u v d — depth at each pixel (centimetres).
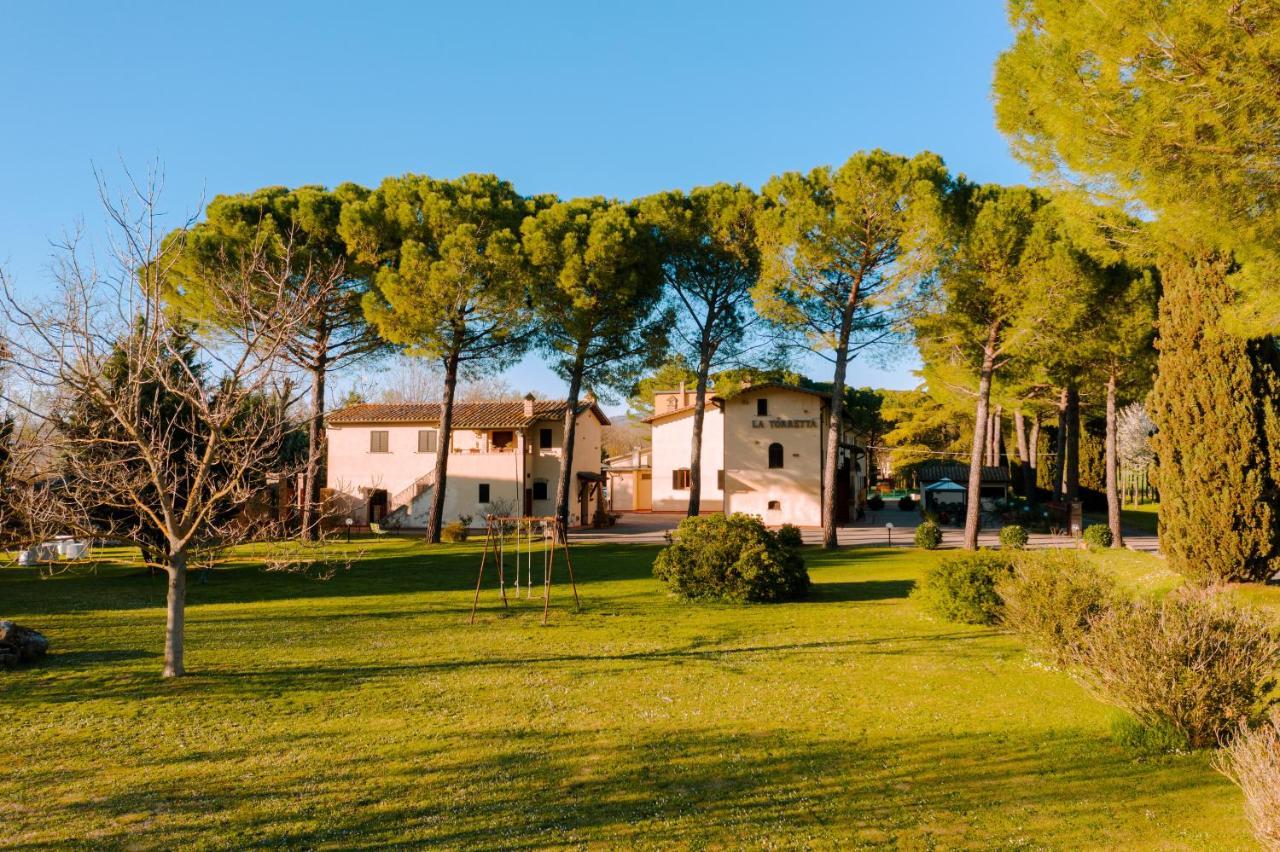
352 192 2695
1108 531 2447
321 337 2500
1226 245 832
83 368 833
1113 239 1190
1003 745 693
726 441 4025
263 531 1145
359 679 938
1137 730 686
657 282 2831
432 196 2533
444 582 1917
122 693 866
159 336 873
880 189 2258
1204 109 756
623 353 2908
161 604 1578
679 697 859
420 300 2361
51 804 568
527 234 2547
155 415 903
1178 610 727
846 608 1476
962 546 2719
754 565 1536
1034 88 933
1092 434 4834
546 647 1131
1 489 934
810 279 2427
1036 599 1008
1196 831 510
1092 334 2272
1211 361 1386
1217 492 1377
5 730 736
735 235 2845
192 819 542
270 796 583
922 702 835
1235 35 732
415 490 3928
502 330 2598
